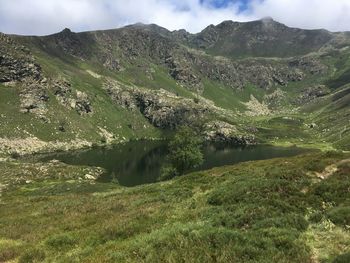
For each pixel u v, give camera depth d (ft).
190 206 91.71
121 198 125.70
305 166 107.65
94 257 57.67
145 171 527.40
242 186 94.27
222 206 82.17
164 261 51.52
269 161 148.87
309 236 61.36
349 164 104.17
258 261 49.98
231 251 52.37
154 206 97.40
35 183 357.20
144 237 63.00
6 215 122.72
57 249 68.59
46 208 124.16
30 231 88.48
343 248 55.57
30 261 63.26
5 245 75.51
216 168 156.97
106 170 519.60
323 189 85.46
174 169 318.45
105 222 83.87
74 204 123.85
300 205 78.74
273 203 78.23
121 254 55.88
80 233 76.38
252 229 64.54
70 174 419.33
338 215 68.69
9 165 443.73
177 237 58.90
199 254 52.60
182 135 321.73
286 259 50.88
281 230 61.21
